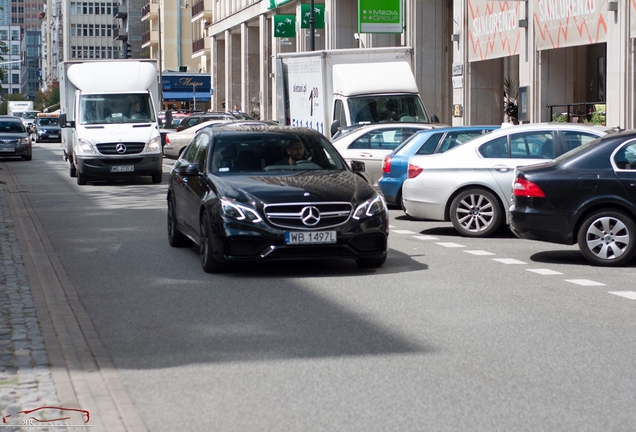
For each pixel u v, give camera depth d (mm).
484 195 16500
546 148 16312
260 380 7234
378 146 22094
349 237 12008
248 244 11984
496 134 16672
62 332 8922
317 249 11992
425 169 16844
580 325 9148
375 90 28562
